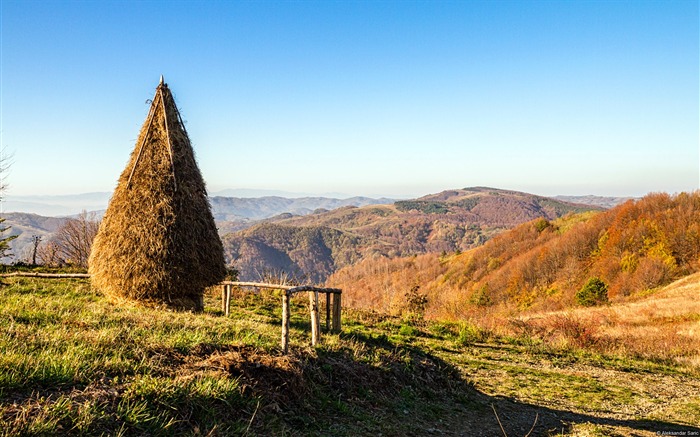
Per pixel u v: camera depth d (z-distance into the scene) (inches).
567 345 755.4
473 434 307.0
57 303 464.1
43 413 188.1
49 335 289.6
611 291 2753.4
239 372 274.1
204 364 274.8
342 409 290.0
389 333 673.6
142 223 507.5
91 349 269.4
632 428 358.6
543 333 835.4
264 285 508.1
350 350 397.4
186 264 516.4
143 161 525.7
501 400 409.1
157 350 288.0
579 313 1598.2
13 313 364.5
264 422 242.2
